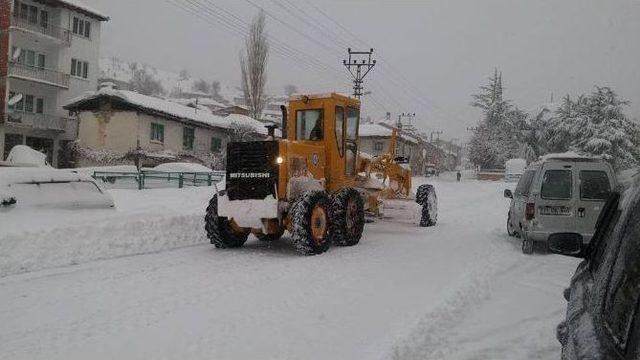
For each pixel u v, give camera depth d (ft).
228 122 131.85
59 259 24.12
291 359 13.30
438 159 253.24
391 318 16.67
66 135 121.49
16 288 19.93
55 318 16.43
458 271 24.08
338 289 20.43
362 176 36.76
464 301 19.33
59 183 27.53
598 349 6.45
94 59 130.00
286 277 22.43
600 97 143.84
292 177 28.76
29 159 45.70
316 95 32.91
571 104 168.86
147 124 111.75
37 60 119.14
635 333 5.50
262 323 16.15
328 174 32.55
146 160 110.52
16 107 115.44
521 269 25.72
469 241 33.96
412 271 23.98
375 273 23.47
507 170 140.56
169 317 16.65
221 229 29.35
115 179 75.36
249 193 28.30
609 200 9.50
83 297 18.83
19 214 24.80
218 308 17.69
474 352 14.42
